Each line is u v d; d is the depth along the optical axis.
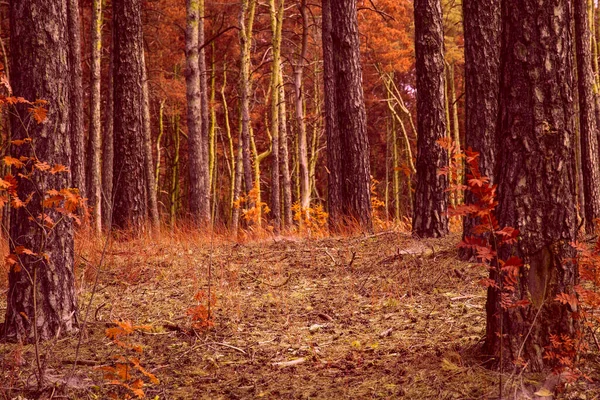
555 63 3.91
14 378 4.43
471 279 6.77
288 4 24.53
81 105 11.95
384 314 5.85
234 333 5.52
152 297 6.86
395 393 3.94
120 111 11.84
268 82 27.67
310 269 7.96
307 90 30.11
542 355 3.93
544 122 3.92
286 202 18.73
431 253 7.97
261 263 8.31
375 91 33.72
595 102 15.54
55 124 5.22
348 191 11.67
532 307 3.93
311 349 5.02
